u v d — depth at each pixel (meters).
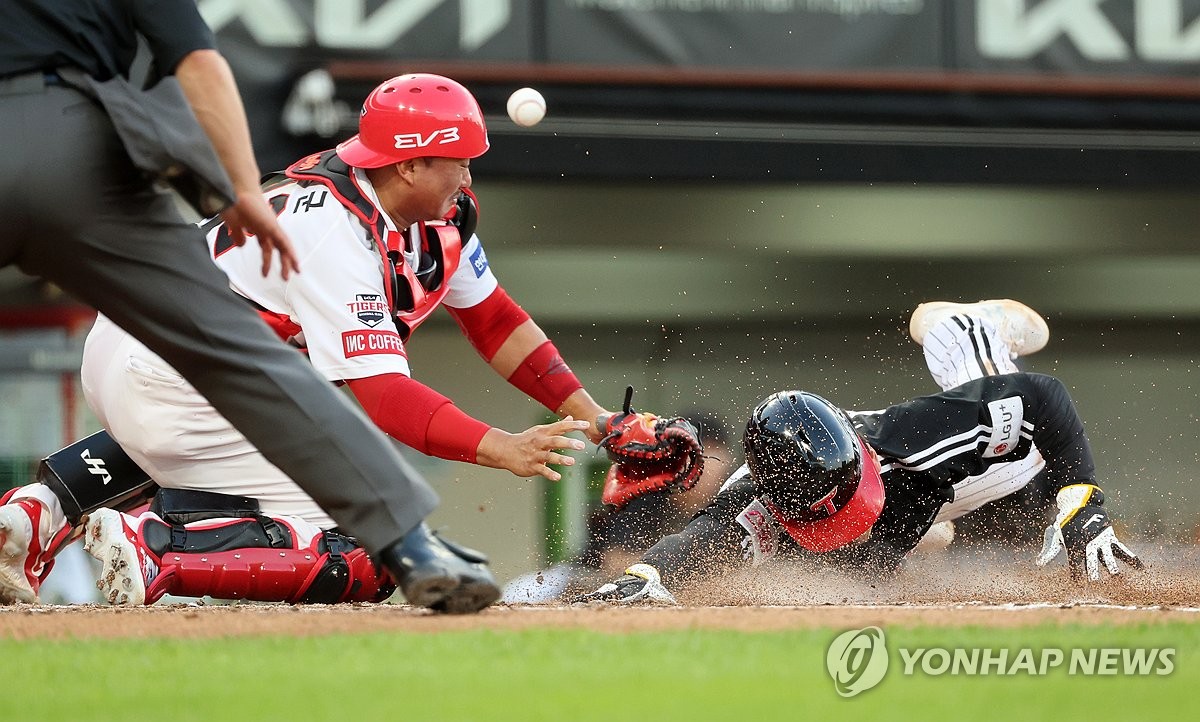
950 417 14.42
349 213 13.37
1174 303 40.88
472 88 31.91
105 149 8.42
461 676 7.22
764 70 32.78
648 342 39.78
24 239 8.43
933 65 33.16
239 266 13.41
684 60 32.59
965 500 15.08
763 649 8.19
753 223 38.09
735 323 39.97
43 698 6.77
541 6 32.12
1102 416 40.78
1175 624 9.57
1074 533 14.52
